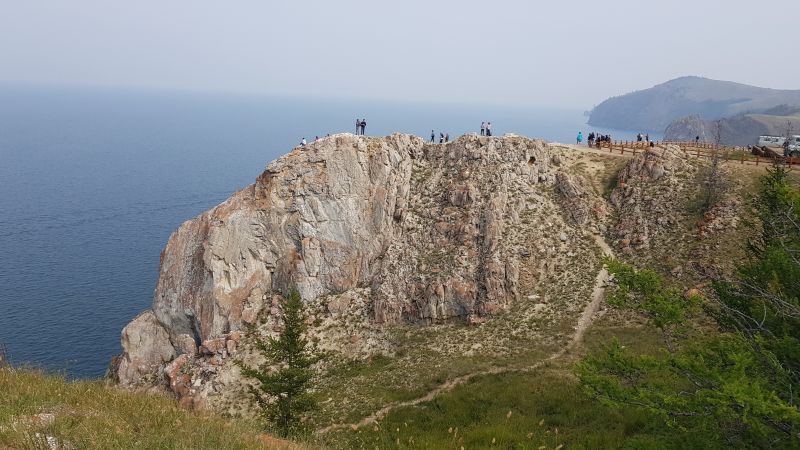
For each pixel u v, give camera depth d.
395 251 66.81
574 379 39.44
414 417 37.88
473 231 64.94
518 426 30.27
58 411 16.39
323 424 40.75
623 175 70.25
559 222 66.44
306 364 36.97
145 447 14.52
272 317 64.06
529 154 73.50
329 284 66.75
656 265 57.19
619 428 27.16
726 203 59.94
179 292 68.19
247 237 67.88
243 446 16.61
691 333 41.66
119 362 68.81
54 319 95.69
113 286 113.62
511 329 54.03
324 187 69.62
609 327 50.62
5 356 24.70
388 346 57.22
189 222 71.19
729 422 15.89
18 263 124.12
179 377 59.53
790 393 15.41
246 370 38.47
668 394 17.09
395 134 76.25
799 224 21.55
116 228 159.38
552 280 60.25
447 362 49.75
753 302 21.36
